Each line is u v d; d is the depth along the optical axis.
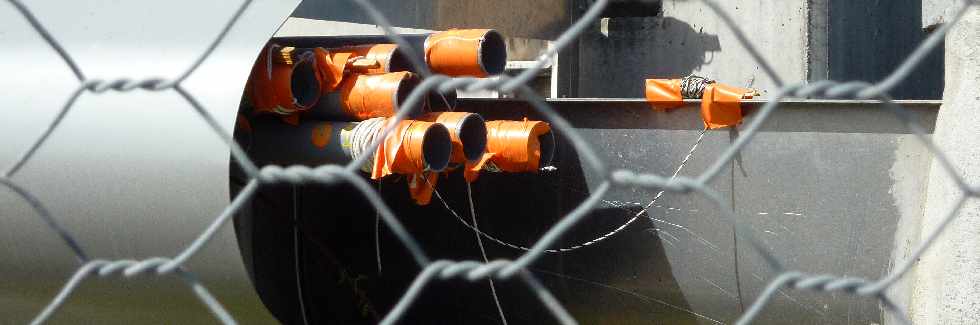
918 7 10.71
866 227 5.87
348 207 7.28
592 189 6.61
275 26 5.38
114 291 5.77
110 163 5.55
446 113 5.71
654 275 6.48
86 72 5.71
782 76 9.69
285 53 5.62
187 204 5.38
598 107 6.58
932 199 5.56
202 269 5.48
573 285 6.77
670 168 6.36
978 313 5.12
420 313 7.33
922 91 10.74
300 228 7.07
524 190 6.84
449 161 5.56
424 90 2.24
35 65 5.89
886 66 10.60
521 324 6.99
